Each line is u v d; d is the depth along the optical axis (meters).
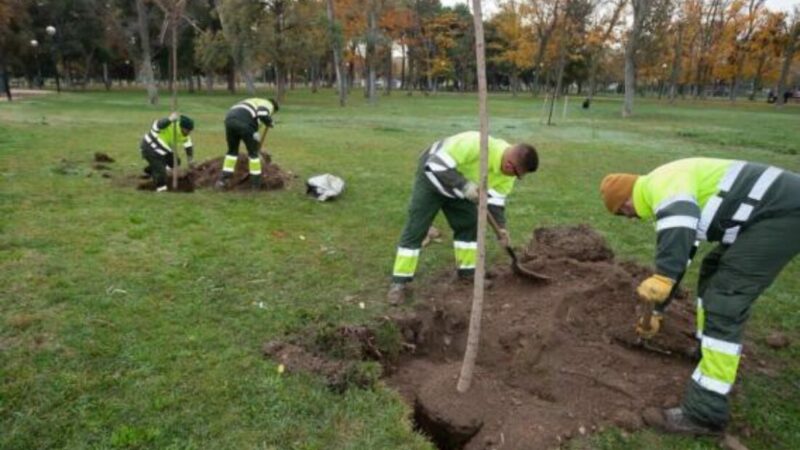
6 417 3.02
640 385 3.51
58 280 4.74
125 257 5.38
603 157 13.70
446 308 4.46
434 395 3.28
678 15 47.41
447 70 58.91
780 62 57.44
